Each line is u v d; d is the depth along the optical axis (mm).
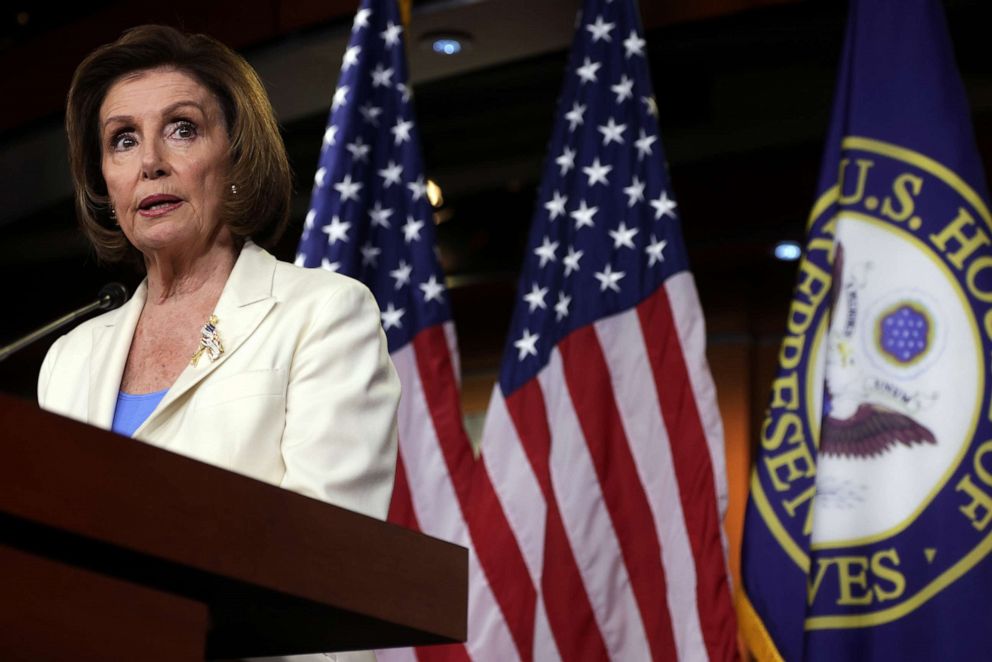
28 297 14734
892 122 6234
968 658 5688
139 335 3242
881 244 6113
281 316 3012
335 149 6621
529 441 6344
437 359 6473
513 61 10680
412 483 6340
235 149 3307
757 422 11914
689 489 6168
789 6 9680
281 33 9812
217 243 3297
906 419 5918
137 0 10703
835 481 5906
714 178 11961
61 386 3236
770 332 12039
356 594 2119
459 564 2281
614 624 6078
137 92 3297
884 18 6363
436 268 6590
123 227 3264
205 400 2895
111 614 1856
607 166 6715
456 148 12086
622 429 6305
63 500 1828
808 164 11633
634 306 6461
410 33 9406
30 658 1777
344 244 6500
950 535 5793
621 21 6938
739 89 10898
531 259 6648
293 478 2758
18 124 11367
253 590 2029
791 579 6090
